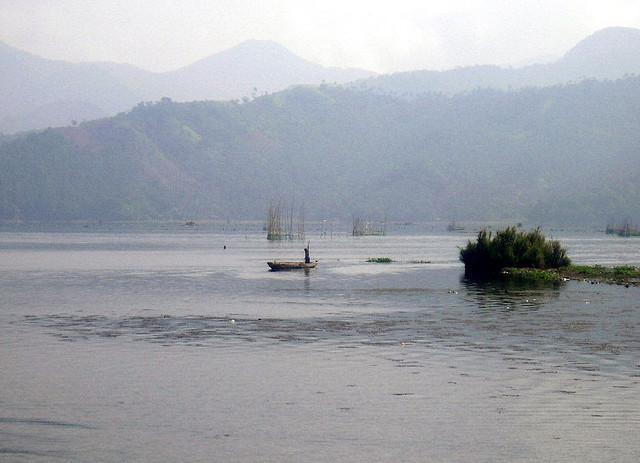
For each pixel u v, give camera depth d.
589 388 35.78
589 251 159.50
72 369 39.88
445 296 70.75
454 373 38.72
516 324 53.53
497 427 30.69
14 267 116.69
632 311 59.59
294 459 27.73
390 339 48.00
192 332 51.12
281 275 98.56
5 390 35.91
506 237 96.19
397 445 28.94
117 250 172.12
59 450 28.61
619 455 27.97
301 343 46.84
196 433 30.23
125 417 32.06
